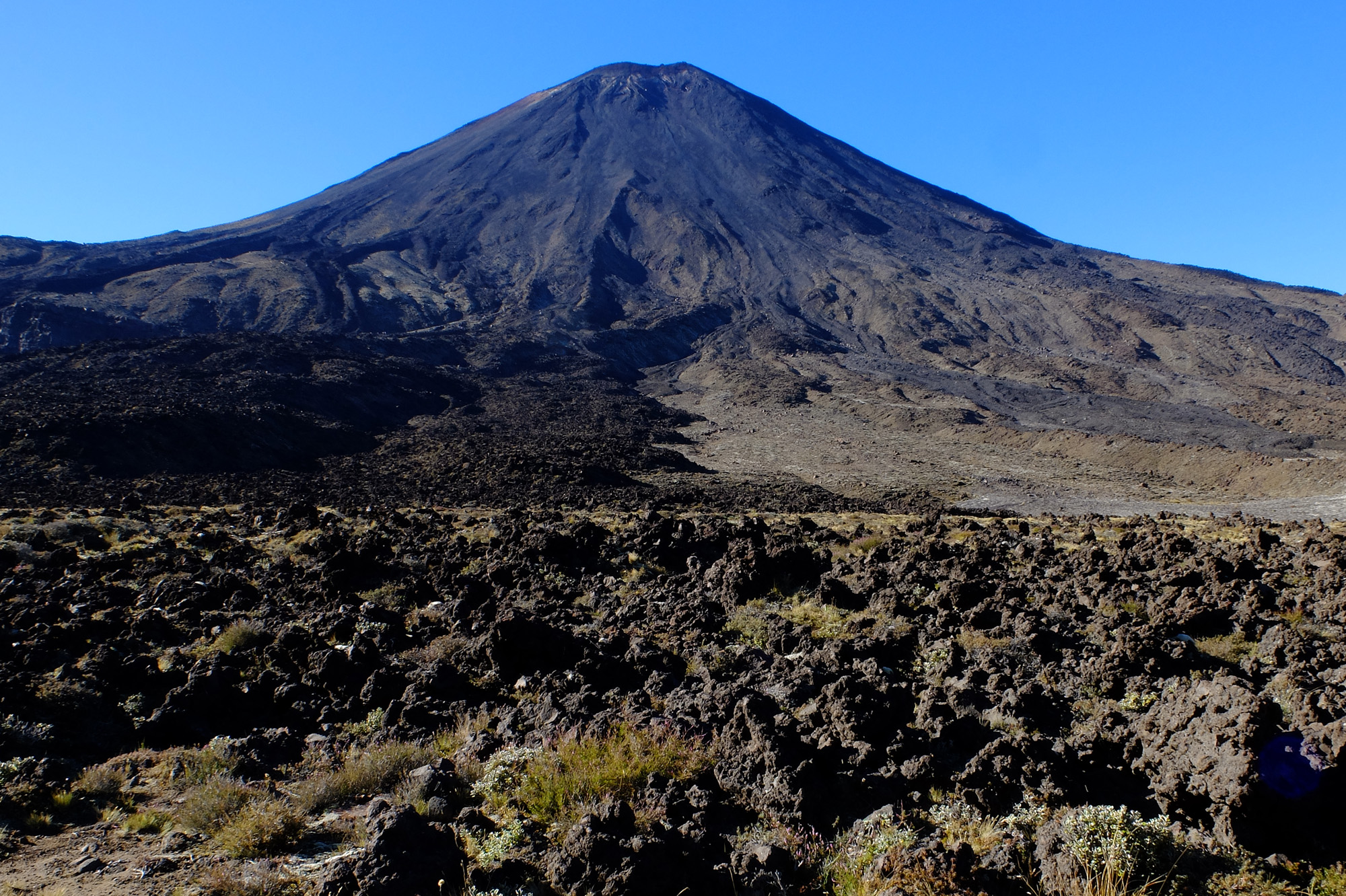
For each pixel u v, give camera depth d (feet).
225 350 257.55
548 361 382.01
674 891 16.81
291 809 21.08
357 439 198.29
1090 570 52.70
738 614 44.50
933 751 24.44
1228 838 17.92
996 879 17.07
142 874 17.52
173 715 28.68
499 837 18.49
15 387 185.68
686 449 240.73
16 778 22.44
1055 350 433.07
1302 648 33.04
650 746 23.36
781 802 20.85
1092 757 22.56
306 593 47.96
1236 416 297.12
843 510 124.36
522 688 32.48
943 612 41.93
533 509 102.42
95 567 52.19
